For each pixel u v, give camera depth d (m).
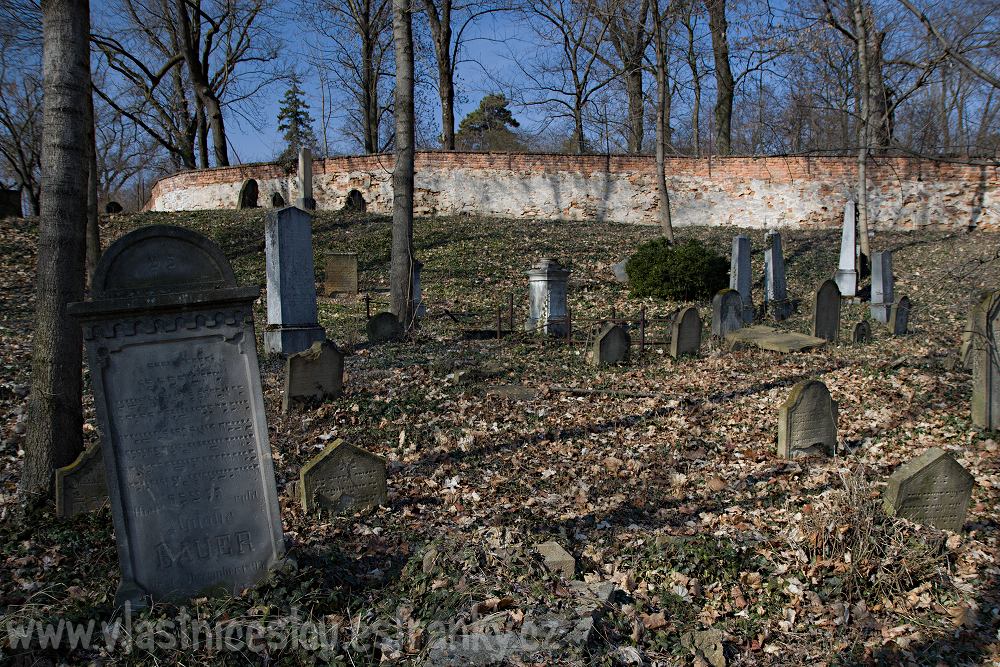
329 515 5.87
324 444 7.77
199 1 33.12
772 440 7.84
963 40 9.18
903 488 5.49
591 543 5.47
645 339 13.76
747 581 5.00
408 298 13.55
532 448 7.72
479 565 4.82
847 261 19.09
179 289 4.54
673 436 8.07
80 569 5.03
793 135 37.25
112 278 4.40
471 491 6.54
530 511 6.09
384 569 5.00
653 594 4.83
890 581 4.91
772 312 16.86
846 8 20.78
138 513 4.44
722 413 8.84
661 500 6.35
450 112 32.47
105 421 4.35
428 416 8.75
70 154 5.91
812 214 27.94
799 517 5.80
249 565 4.64
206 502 4.56
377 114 43.44
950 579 5.04
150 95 28.28
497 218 27.86
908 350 11.97
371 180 28.95
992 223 26.55
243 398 4.61
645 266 18.69
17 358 10.42
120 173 51.41
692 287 18.19
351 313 16.31
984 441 7.54
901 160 27.28
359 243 23.11
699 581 4.98
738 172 28.69
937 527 5.63
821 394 7.36
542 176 29.23
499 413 8.91
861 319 16.44
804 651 4.38
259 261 21.16
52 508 5.86
